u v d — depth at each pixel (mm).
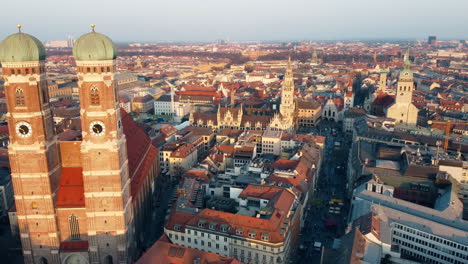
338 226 169250
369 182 168500
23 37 111750
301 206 159625
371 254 120125
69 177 130750
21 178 120188
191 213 145625
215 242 136000
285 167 190875
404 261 124188
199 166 196750
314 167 198125
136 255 144500
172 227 142375
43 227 125500
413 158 191250
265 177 180250
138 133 185000
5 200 174125
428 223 140250
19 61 110938
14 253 147750
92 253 126438
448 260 132875
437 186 172500
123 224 125188
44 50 118312
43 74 119000
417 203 172000
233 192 167875
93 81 113250
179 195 165375
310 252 150750
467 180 182750
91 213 122750
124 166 127625
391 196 163250
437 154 190125
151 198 182000
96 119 115812
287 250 137750
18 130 116500
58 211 126625
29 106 114938
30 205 123188
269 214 138125
